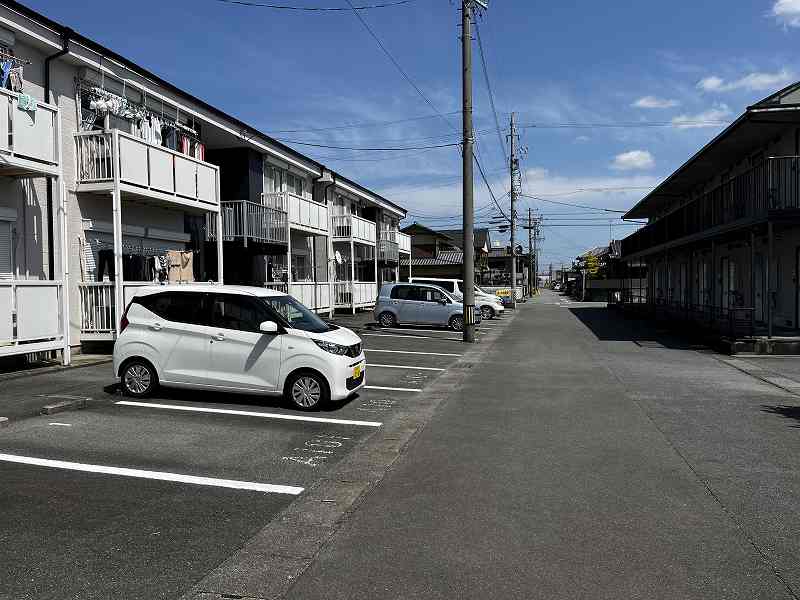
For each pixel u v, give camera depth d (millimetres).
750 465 6191
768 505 5070
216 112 18391
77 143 12977
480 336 21547
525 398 9898
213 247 19406
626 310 35344
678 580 3777
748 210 17359
